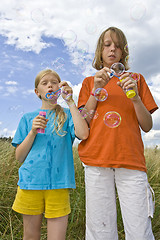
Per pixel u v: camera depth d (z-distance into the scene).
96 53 1.59
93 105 1.34
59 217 1.13
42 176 1.18
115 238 1.20
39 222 1.18
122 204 1.19
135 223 1.10
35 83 1.46
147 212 1.12
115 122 1.24
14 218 1.69
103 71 1.27
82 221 1.77
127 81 1.19
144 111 1.27
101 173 1.24
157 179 2.36
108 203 1.21
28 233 1.14
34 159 1.22
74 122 1.28
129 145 1.22
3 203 1.78
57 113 1.39
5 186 1.87
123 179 1.20
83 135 1.29
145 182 1.18
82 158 1.32
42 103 1.48
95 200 1.21
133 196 1.14
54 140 1.29
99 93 1.29
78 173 2.22
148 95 1.40
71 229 1.67
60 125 1.32
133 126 1.29
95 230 1.18
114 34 1.43
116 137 1.24
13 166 2.16
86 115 1.35
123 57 1.55
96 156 1.26
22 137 1.37
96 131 1.31
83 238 1.60
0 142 2.89
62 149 1.28
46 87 1.34
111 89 1.41
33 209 1.15
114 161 1.21
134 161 1.20
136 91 1.21
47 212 1.14
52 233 1.11
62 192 1.19
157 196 2.08
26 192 1.17
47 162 1.21
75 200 1.88
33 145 1.28
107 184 1.23
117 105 1.33
